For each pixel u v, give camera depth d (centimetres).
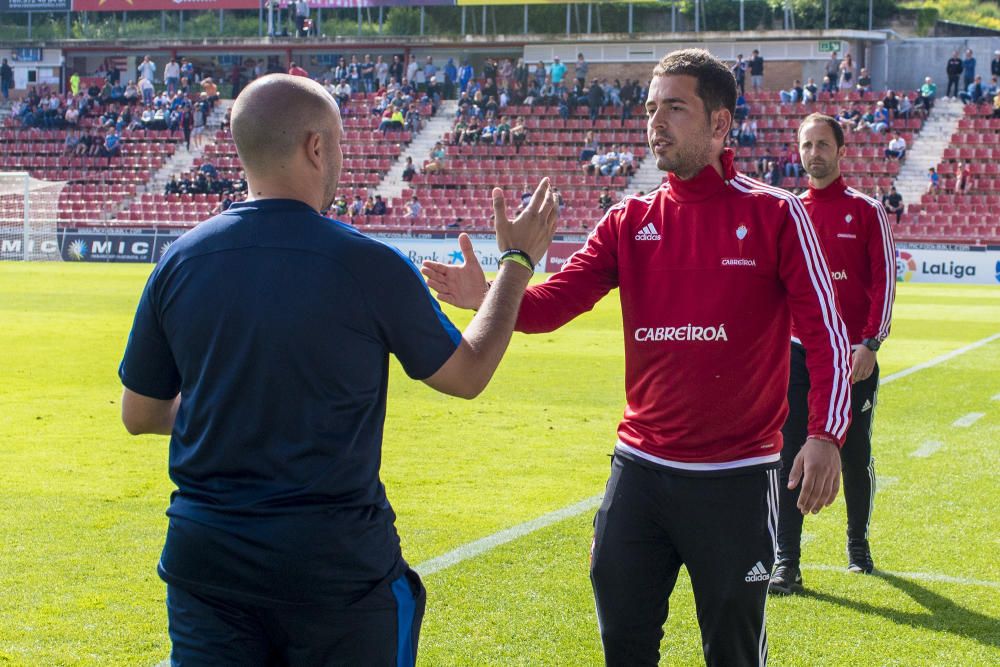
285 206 230
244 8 4212
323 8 4153
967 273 2770
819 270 300
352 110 3847
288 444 222
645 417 312
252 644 227
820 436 294
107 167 3778
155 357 239
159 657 404
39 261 3191
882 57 3897
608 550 313
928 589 488
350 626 223
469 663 398
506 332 252
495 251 2922
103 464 722
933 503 630
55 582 486
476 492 657
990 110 3450
